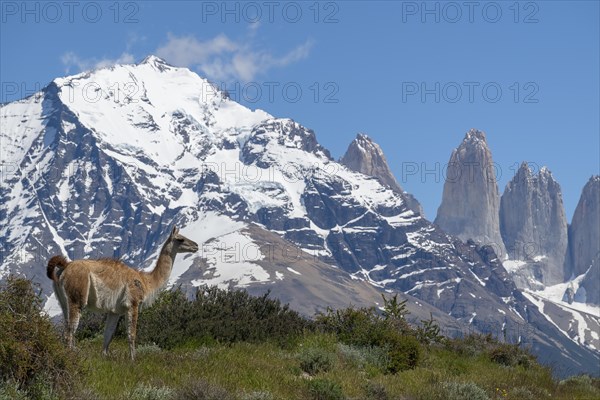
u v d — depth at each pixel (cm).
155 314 2884
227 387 2138
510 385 3088
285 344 3038
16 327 1794
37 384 1775
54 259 2172
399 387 2642
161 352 2538
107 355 2267
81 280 2167
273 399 2117
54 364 1822
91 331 2992
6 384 1725
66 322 2148
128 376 2075
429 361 3256
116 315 2320
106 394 1883
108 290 2252
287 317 3216
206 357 2522
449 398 2572
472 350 3747
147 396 1925
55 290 2180
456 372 3167
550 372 3691
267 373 2395
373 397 2439
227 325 2934
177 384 2084
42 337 1808
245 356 2634
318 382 2314
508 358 3709
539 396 3045
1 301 1825
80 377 1886
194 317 2920
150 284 2380
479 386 2875
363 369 2897
